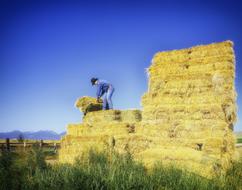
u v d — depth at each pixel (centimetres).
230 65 1376
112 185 909
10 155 1221
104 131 1630
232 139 1376
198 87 1384
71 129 1831
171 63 1483
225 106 1342
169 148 1392
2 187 947
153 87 1495
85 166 1129
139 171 1083
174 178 978
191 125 1358
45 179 977
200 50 1435
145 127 1497
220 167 1182
